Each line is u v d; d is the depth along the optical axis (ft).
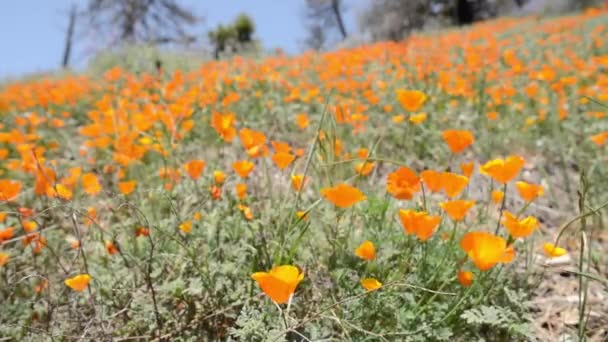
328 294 2.69
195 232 3.00
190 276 2.86
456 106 6.76
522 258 3.30
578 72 8.58
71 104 8.62
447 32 26.30
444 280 2.59
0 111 8.58
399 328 2.37
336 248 2.83
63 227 3.71
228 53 18.79
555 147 5.38
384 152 5.13
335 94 7.54
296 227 2.82
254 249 2.63
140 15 37.27
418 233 2.29
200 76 10.67
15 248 3.30
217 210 3.15
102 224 3.66
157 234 2.99
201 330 2.67
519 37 15.24
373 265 2.59
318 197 3.37
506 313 2.43
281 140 5.82
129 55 17.44
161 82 9.55
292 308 2.56
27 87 10.95
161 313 2.62
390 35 32.19
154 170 4.77
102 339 2.55
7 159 5.81
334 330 2.54
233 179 3.96
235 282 2.73
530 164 5.22
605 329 2.87
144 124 4.13
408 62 10.35
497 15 42.80
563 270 2.05
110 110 4.53
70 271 2.70
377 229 2.85
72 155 5.74
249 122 6.05
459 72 9.07
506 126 6.14
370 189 3.38
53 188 2.99
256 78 9.08
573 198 4.43
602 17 20.18
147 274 2.52
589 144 5.34
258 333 2.18
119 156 4.09
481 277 2.66
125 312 2.77
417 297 2.61
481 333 2.64
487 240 2.04
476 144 5.66
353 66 9.50
